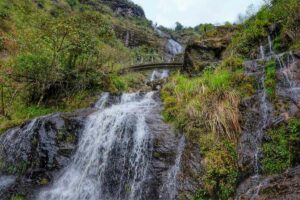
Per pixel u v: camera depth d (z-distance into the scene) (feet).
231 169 20.06
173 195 20.51
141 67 60.23
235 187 19.49
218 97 24.68
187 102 27.12
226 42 42.06
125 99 37.86
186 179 20.79
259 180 18.88
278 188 17.48
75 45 39.58
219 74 28.40
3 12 71.87
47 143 26.20
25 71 36.96
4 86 36.37
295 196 16.51
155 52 137.80
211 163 20.49
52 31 38.60
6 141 28.40
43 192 23.77
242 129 22.16
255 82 25.63
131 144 24.30
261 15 39.42
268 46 34.17
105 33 48.19
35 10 93.86
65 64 39.99
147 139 23.63
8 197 23.62
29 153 26.40
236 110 23.02
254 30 36.94
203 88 26.91
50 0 122.83
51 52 38.83
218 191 19.63
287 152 19.31
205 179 20.07
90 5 169.07
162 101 33.81
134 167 23.15
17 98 37.55
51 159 25.58
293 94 22.91
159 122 26.48
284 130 20.35
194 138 22.70
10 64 38.91
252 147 20.80
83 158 25.59
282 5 36.52
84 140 26.40
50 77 37.35
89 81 40.09
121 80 46.50
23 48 44.86
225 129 22.22
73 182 24.22
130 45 146.41
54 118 27.27
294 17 33.06
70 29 39.09
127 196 22.13
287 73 25.02
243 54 35.81
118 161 23.93
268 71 26.37
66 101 37.42
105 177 23.63
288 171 18.45
